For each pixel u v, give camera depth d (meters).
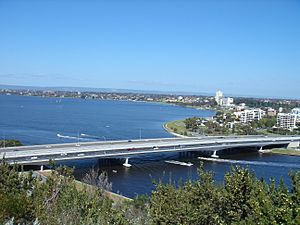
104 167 118.88
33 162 101.62
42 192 32.41
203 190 27.47
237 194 25.19
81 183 62.00
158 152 136.62
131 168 118.88
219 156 155.88
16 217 25.39
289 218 19.95
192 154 154.88
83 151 115.06
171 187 30.02
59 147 119.56
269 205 21.52
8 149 111.38
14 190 33.62
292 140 185.00
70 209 28.06
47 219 26.22
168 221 26.48
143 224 30.94
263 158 152.38
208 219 25.83
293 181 24.73
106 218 28.48
